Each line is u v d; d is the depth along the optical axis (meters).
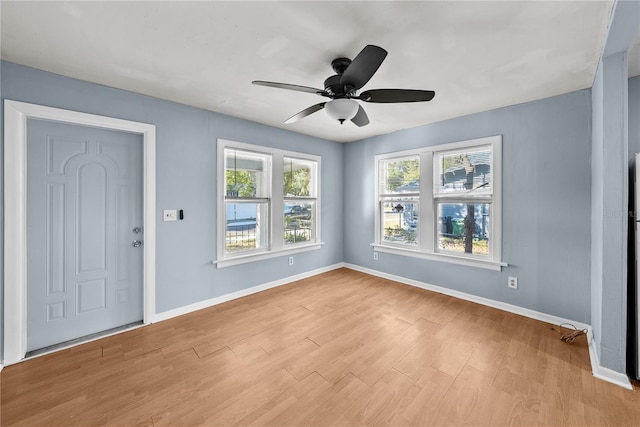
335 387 1.80
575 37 1.72
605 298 1.86
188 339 2.41
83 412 1.59
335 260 4.71
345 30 1.66
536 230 2.79
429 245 3.65
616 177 1.82
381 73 2.20
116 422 1.53
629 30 1.55
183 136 2.91
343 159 4.79
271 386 1.81
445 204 3.55
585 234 2.52
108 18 1.55
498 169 3.01
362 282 4.01
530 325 2.66
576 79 2.31
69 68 2.12
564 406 1.62
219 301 3.24
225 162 3.34
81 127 2.40
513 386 1.80
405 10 1.48
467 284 3.31
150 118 2.68
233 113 3.19
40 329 2.24
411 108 3.00
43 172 2.22
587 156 2.49
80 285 2.42
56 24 1.61
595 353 2.04
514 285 2.94
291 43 1.80
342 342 2.36
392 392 1.75
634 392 1.72
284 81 2.37
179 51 1.90
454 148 3.35
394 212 4.14
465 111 3.10
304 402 1.67
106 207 2.54
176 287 2.90
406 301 3.28
